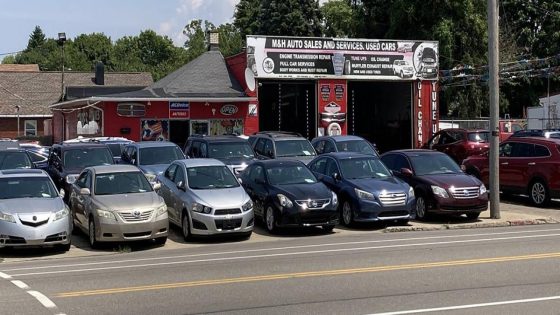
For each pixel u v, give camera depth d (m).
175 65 99.31
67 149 20.39
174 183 16.62
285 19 63.34
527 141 20.36
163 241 14.95
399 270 10.32
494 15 17.77
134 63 106.38
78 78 63.56
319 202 15.76
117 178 15.48
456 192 17.08
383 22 49.41
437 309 7.71
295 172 17.09
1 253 14.18
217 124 31.77
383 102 37.22
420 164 18.44
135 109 30.55
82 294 9.06
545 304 7.88
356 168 17.69
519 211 19.16
